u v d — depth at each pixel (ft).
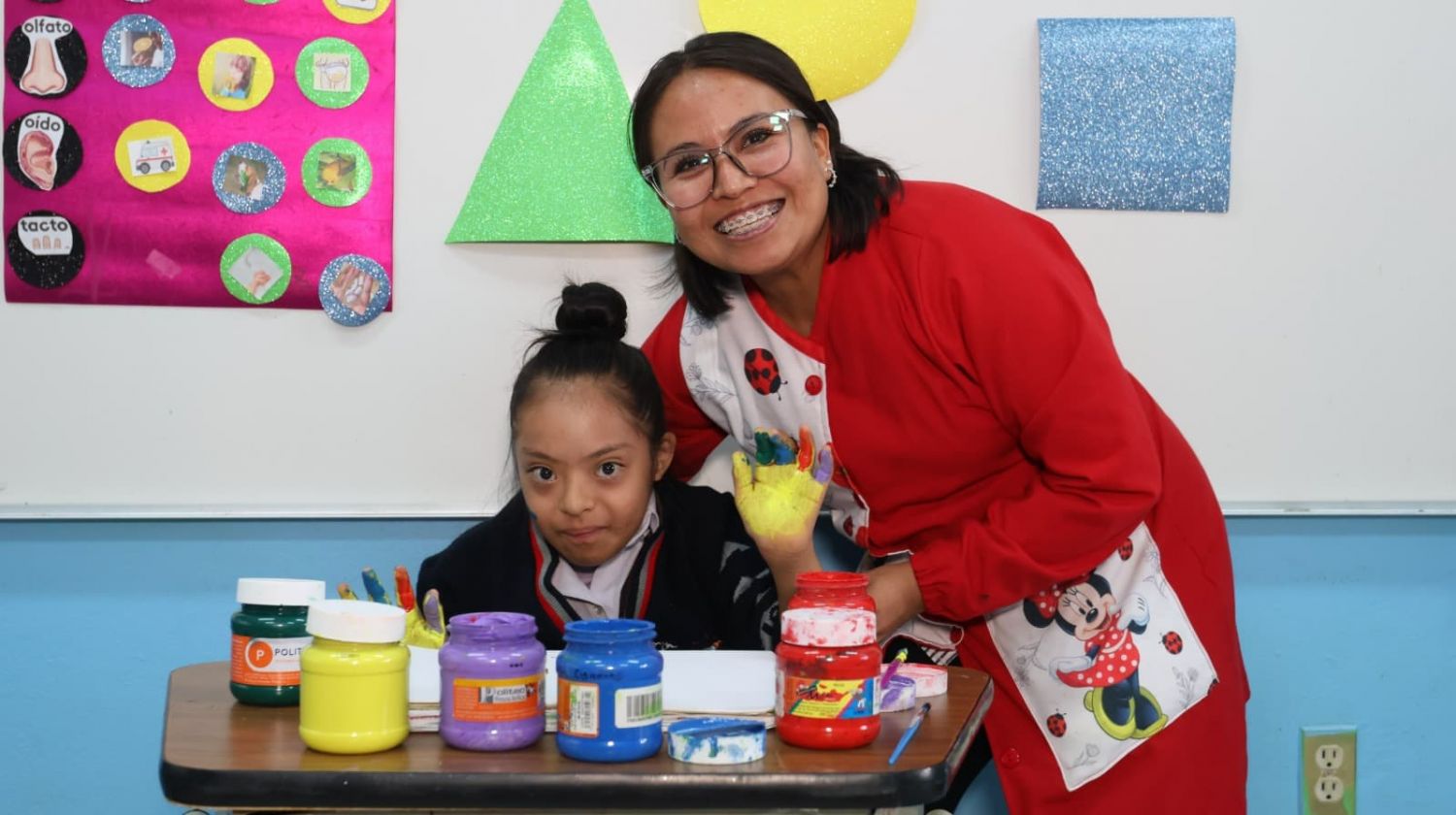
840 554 5.11
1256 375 5.18
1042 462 4.00
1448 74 5.21
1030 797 4.23
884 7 5.00
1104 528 3.78
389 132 4.94
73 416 4.87
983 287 3.84
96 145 4.85
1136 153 5.09
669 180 3.93
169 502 4.91
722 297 4.39
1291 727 5.26
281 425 4.94
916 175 5.06
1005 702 4.33
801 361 4.25
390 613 2.82
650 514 4.50
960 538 3.84
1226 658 4.25
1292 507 5.19
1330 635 5.27
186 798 2.59
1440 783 5.30
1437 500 5.26
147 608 4.94
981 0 5.06
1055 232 4.37
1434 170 5.23
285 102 4.91
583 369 4.30
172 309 4.89
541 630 4.42
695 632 4.42
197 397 4.91
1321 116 5.17
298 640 3.22
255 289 4.90
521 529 4.51
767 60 3.90
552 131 4.98
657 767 2.66
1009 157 5.08
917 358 4.02
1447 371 5.25
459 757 2.74
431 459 5.01
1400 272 5.22
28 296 4.83
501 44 4.98
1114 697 4.12
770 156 3.81
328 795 2.58
